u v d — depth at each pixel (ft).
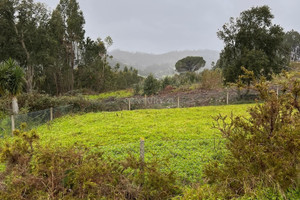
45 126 38.37
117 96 102.47
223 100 67.36
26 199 12.14
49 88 126.11
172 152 23.36
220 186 13.65
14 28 95.35
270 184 12.84
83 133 32.40
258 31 65.87
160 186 14.16
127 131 32.94
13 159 14.17
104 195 13.61
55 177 13.01
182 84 113.50
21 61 100.99
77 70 141.49
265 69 61.21
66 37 128.26
